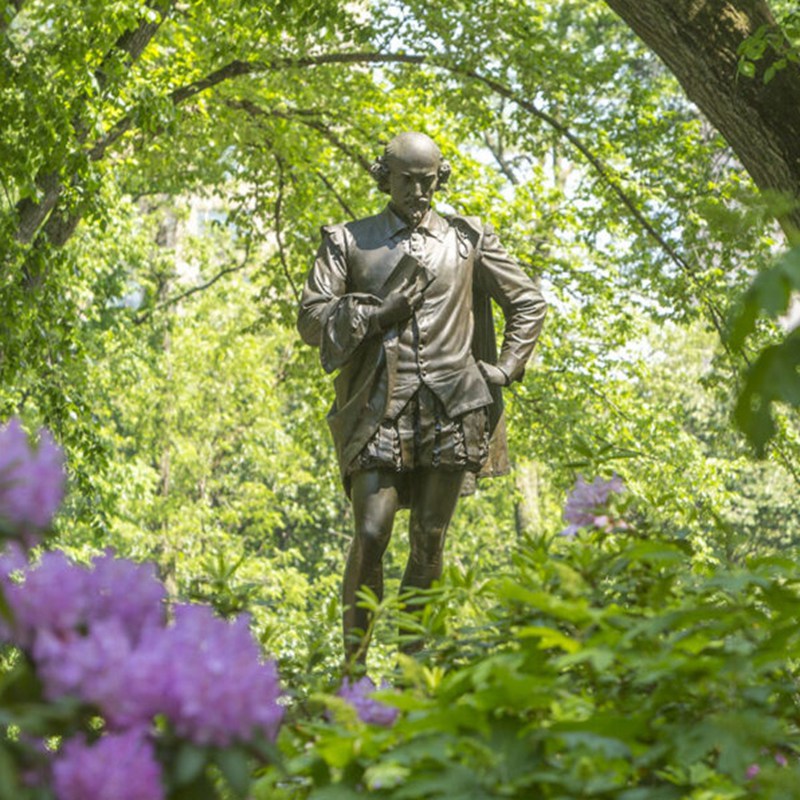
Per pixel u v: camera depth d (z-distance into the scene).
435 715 2.75
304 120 18.64
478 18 16.27
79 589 2.55
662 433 19.22
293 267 19.78
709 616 3.03
